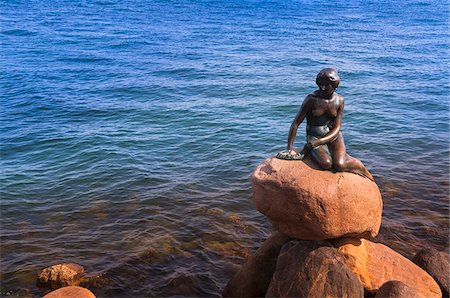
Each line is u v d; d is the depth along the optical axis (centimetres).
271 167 704
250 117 1916
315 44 3844
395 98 2292
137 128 1772
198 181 1322
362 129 1808
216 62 3023
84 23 4722
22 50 3325
